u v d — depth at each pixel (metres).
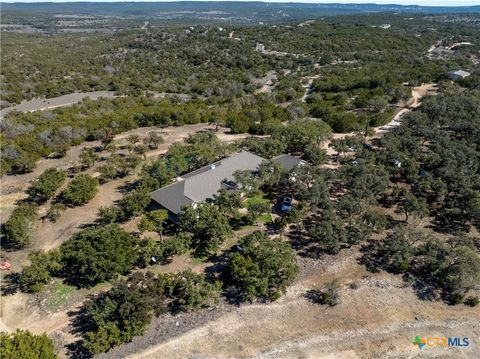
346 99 110.44
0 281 41.41
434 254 41.28
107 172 61.66
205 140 73.38
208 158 64.12
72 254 40.16
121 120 89.19
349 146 69.94
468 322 36.75
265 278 38.25
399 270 42.72
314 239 48.28
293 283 41.38
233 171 57.38
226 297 39.53
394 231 46.06
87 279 40.94
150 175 59.84
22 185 62.59
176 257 44.94
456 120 76.62
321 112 96.50
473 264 39.59
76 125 84.31
